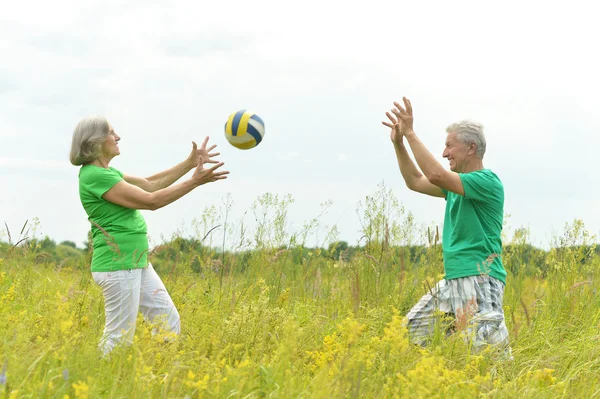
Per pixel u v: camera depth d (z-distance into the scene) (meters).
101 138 5.44
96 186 5.31
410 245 8.12
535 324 6.65
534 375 4.91
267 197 8.32
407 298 6.87
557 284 7.61
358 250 7.93
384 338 4.71
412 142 5.72
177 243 8.08
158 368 4.54
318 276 7.96
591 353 5.80
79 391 3.48
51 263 8.72
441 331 5.62
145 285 5.59
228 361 5.07
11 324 4.91
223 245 8.16
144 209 5.38
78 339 4.81
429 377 4.07
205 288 7.41
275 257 7.81
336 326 6.39
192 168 6.15
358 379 3.89
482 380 4.41
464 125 5.95
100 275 5.36
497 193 5.78
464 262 5.74
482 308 5.70
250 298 7.00
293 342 4.46
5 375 3.47
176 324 5.61
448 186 5.63
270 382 4.09
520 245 8.50
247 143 5.95
